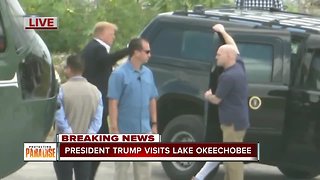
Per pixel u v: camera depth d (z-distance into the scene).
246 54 36.22
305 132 34.72
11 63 22.56
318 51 35.16
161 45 39.09
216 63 34.41
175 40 38.72
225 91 32.53
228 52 32.59
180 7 66.25
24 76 23.28
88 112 30.56
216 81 34.72
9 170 23.00
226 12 40.53
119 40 64.31
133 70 31.05
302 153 35.00
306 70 35.19
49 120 25.25
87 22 64.12
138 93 30.97
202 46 37.66
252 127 35.12
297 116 34.97
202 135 36.44
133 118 31.05
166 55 38.78
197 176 35.12
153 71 38.91
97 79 35.00
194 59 37.72
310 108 34.56
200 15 39.25
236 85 32.56
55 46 64.62
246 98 33.06
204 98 36.59
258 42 36.03
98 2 65.56
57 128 30.23
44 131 24.75
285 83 35.31
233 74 32.50
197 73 37.31
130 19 65.31
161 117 38.44
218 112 34.03
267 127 35.19
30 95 23.58
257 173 41.72
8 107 22.38
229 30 36.44
